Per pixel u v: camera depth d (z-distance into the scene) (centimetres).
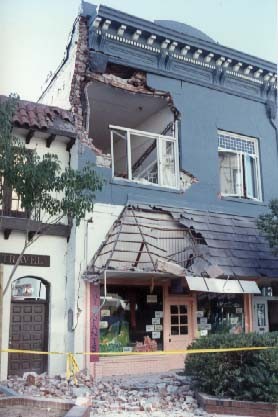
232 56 1730
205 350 921
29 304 1345
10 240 1320
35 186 997
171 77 1652
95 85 1567
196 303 1573
